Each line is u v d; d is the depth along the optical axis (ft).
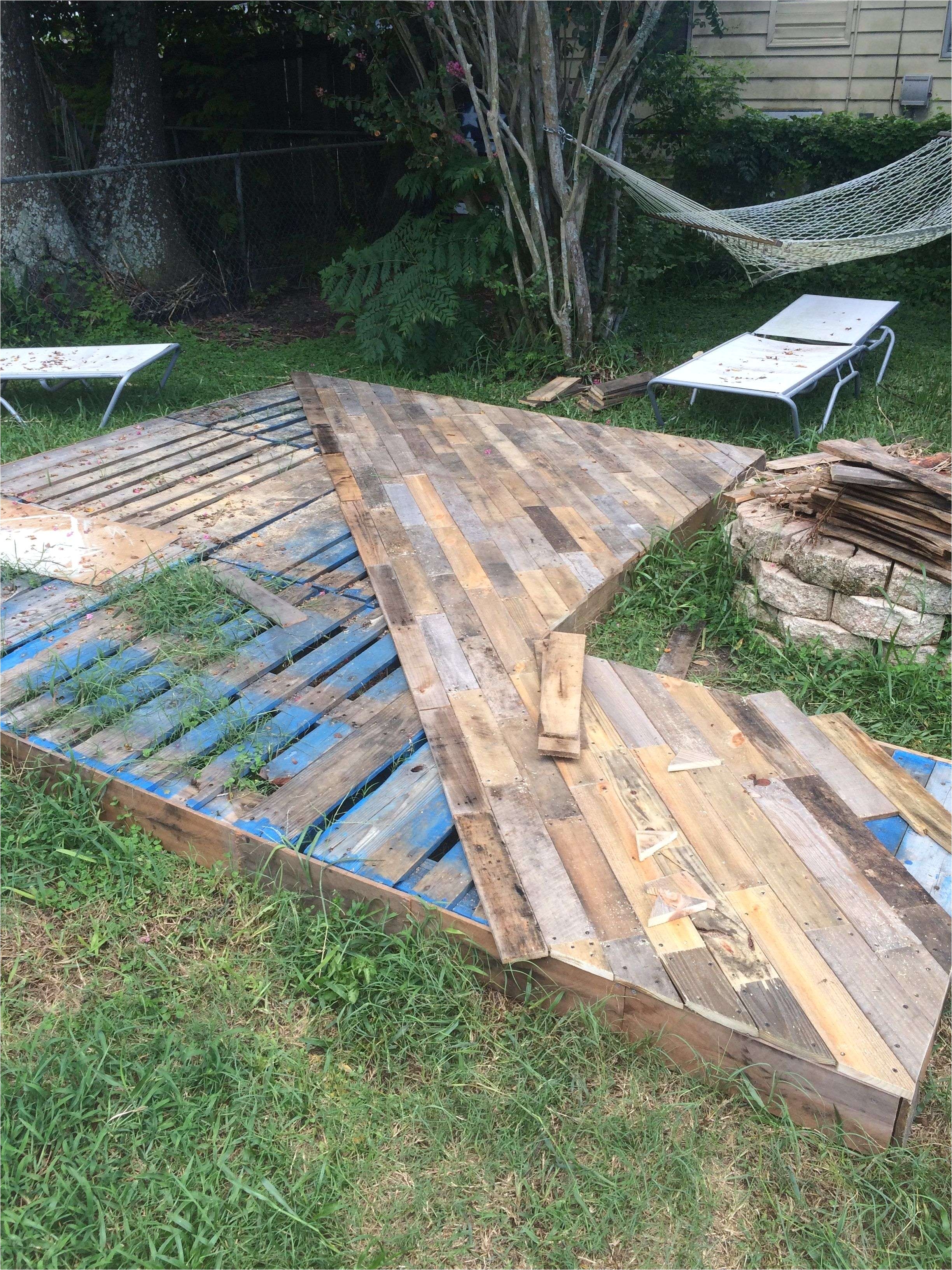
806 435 19.79
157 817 9.22
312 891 8.45
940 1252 5.97
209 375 25.76
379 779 9.80
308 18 24.35
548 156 24.85
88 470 17.67
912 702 11.44
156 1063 7.16
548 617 12.27
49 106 33.53
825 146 36.14
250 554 14.14
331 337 30.25
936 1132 6.72
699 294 35.65
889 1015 6.82
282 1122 6.82
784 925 7.61
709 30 38.40
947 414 21.49
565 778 9.34
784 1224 6.17
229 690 10.84
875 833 8.94
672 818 8.81
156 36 33.06
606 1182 6.36
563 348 24.93
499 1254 6.07
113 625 12.27
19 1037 7.48
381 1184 6.48
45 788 9.93
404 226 26.40
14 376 20.20
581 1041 7.24
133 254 32.65
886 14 36.11
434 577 13.29
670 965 7.20
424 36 26.91
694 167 37.40
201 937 8.36
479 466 17.69
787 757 9.80
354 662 11.41
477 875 8.08
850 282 35.45
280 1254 6.00
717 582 13.64
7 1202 6.23
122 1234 6.14
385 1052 7.27
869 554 12.07
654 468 17.65
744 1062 6.84
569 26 24.06
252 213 37.04
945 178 26.27
